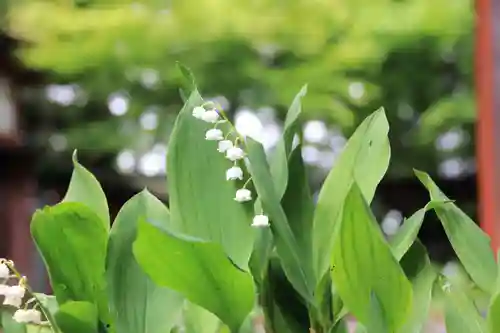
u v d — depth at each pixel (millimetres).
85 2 4617
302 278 902
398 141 4836
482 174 2303
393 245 903
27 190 4523
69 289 883
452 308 925
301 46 4547
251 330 912
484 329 907
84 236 880
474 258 923
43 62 4473
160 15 4637
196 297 852
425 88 4785
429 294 900
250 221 904
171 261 833
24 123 4645
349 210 814
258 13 4543
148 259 830
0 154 4488
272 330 919
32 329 898
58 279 881
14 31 4406
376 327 828
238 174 902
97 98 4805
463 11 4484
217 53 4578
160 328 887
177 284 845
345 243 820
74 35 4512
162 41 4566
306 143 4496
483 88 2297
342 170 925
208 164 911
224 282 848
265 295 919
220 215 904
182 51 4602
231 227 902
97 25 4504
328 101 4422
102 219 896
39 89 4746
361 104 4582
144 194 921
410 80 4707
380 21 4512
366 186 905
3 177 4445
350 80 4578
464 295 926
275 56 4668
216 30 4547
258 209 907
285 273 904
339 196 917
